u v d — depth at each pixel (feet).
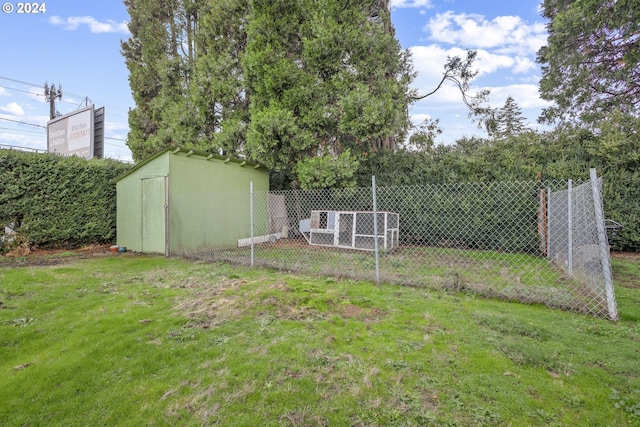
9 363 7.63
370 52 27.14
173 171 22.38
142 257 21.58
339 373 6.99
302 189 29.14
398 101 27.17
